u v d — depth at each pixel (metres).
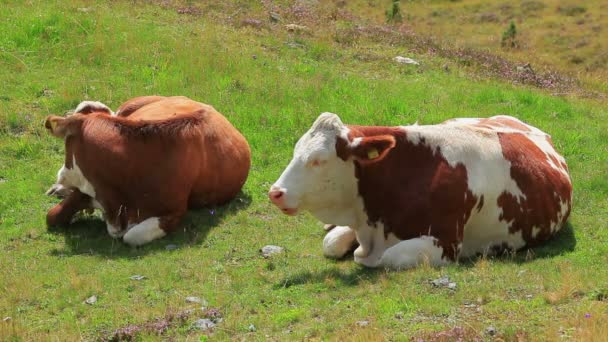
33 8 21.36
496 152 10.57
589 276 9.04
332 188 10.04
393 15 41.03
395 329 7.96
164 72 18.38
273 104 17.23
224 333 8.31
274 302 9.11
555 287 8.73
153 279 9.97
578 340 7.21
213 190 12.41
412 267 9.80
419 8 49.16
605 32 43.62
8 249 11.29
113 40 19.55
